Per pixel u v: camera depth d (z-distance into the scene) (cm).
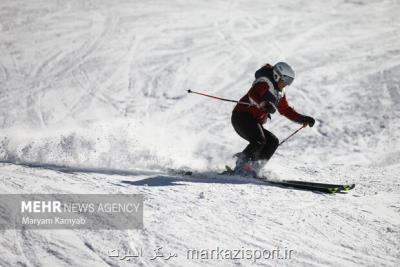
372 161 3284
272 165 2328
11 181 1322
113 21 6125
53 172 1505
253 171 1828
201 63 5050
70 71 4803
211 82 4675
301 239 1141
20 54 5156
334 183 1964
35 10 6506
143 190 1398
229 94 4453
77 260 908
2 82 4509
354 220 1339
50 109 4006
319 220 1305
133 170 1723
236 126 1845
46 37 5606
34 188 1277
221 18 6344
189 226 1132
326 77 4772
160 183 1521
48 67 4884
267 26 6119
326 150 3481
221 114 4100
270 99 1781
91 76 4709
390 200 1628
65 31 5791
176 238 1054
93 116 3906
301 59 5209
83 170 1606
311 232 1202
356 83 4644
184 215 1204
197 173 1809
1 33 5694
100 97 4300
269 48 5472
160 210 1220
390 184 1988
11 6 6625
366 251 1112
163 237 1050
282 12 6625
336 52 5384
